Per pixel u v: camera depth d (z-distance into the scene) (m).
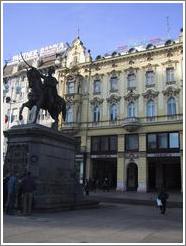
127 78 46.50
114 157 45.19
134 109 45.09
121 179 43.84
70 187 17.61
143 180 42.16
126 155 44.19
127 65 46.75
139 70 45.75
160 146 42.22
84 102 49.31
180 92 42.06
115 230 10.77
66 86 50.88
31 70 17.44
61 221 12.19
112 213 16.41
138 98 44.94
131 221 13.45
